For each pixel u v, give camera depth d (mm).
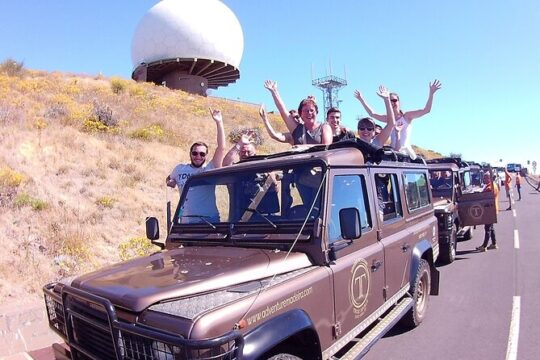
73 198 10609
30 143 12930
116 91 29391
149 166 14609
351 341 4191
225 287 3066
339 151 4262
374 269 4379
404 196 5605
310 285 3385
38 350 5195
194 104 31781
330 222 3801
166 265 3539
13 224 8484
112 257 8422
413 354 5133
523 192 32906
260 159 4832
